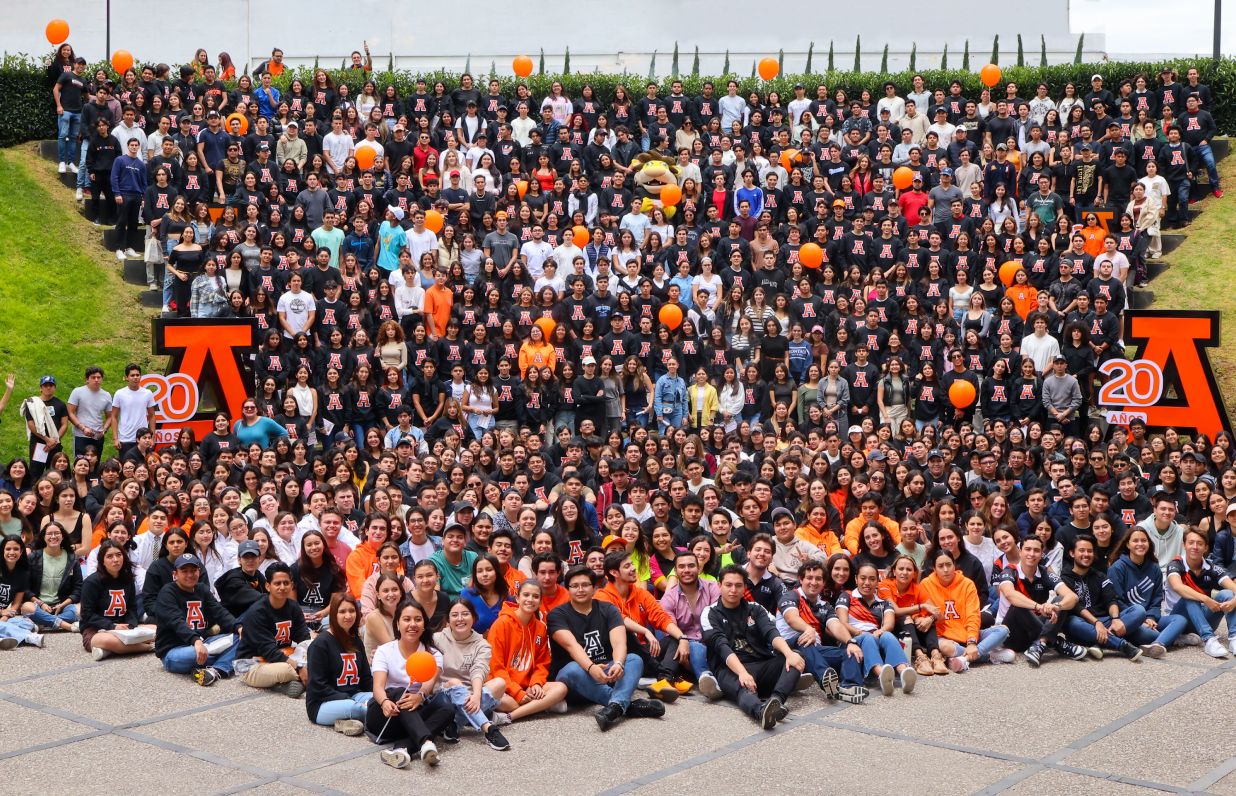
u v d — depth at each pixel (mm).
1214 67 26703
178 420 17188
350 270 20141
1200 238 23625
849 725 9430
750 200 22547
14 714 9586
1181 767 8438
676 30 33125
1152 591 11758
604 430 18812
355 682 9508
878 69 33000
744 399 18828
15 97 24891
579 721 9594
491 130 24359
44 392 16828
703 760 8648
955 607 11195
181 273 20141
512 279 20516
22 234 22391
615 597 10422
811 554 11969
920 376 18516
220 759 8625
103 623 11414
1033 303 19828
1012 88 25125
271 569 10445
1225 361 20859
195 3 32219
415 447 16469
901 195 22328
